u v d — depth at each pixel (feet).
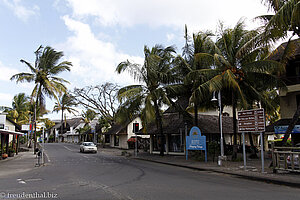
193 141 59.11
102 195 23.63
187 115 68.80
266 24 42.60
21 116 147.23
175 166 51.75
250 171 39.68
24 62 97.40
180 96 68.74
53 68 102.17
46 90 103.86
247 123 40.45
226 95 64.08
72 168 47.21
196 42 60.08
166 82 67.05
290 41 45.14
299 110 41.04
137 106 71.67
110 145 143.43
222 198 22.41
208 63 57.88
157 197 22.76
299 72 59.31
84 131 191.31
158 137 87.45
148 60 65.98
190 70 59.88
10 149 76.95
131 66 68.13
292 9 36.04
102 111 136.15
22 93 150.61
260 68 50.34
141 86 71.46
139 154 84.89
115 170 43.86
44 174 39.24
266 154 77.56
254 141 107.04
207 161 57.06
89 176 36.47
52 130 281.74
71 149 120.16
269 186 29.17
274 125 61.82
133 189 26.48
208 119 85.97
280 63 48.06
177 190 25.98
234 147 56.39
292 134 60.03
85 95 132.98
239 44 53.93
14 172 42.34
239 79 54.95
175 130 76.13
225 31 56.13
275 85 53.21
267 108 61.00
